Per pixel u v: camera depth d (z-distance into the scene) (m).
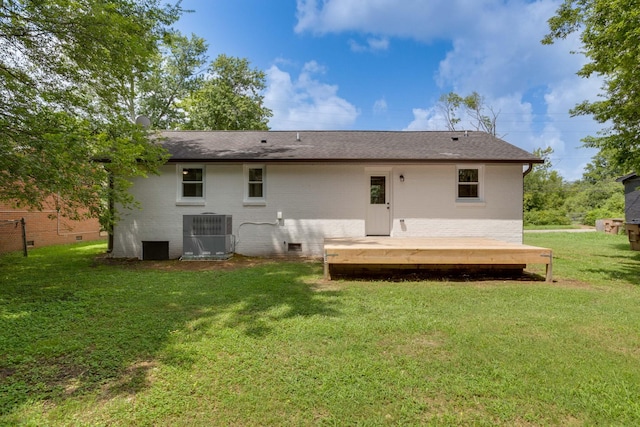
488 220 9.76
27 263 8.63
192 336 3.57
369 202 10.01
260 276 6.84
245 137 11.80
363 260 6.56
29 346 3.28
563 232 18.72
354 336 3.60
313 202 9.80
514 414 2.28
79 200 7.12
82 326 3.87
